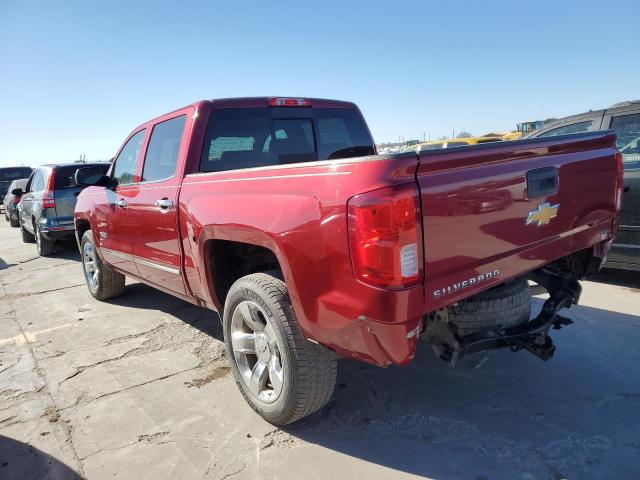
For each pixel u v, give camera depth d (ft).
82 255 19.12
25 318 17.07
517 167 7.88
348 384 10.71
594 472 7.48
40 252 30.66
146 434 9.16
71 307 18.06
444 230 6.81
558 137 8.70
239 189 8.89
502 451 8.10
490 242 7.54
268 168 8.17
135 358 12.80
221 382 11.16
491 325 8.34
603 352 11.62
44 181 29.40
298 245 7.37
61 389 11.20
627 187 15.80
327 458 8.15
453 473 7.62
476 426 8.87
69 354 13.34
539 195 8.27
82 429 9.45
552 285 9.81
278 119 12.80
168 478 7.86
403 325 6.49
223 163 11.68
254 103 12.35
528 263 8.33
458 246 7.03
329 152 13.85
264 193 8.21
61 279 23.39
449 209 6.84
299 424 9.21
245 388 9.61
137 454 8.55
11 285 22.74
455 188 6.91
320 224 6.98
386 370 11.32
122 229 14.44
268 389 9.29
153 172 12.98
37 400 10.72
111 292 18.22
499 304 8.36
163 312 16.67
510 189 7.75
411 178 6.47
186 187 10.77
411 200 6.36
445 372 11.07
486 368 11.14
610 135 9.99
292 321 8.12
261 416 9.30
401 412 9.48
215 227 9.30
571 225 9.15
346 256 6.68
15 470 8.29
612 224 10.45
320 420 9.32
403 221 6.29
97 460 8.45
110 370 12.10
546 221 8.52
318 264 7.11
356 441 8.59
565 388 10.08
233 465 8.09
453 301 7.11
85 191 18.10
